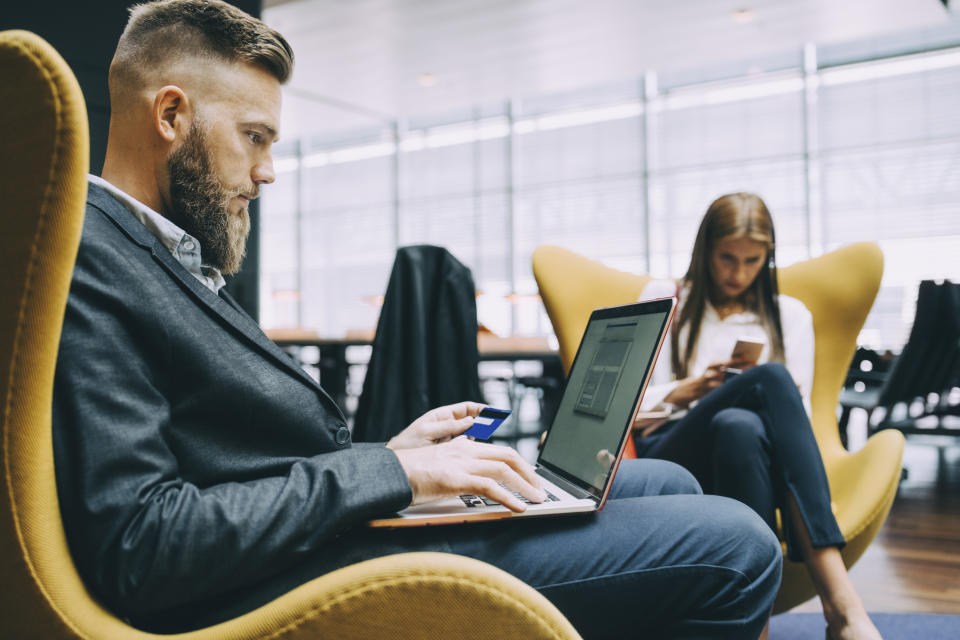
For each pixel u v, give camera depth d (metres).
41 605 0.62
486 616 0.70
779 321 1.94
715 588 0.85
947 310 3.67
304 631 0.66
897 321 8.11
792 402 1.48
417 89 8.98
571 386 1.24
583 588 0.83
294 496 0.72
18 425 0.59
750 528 0.87
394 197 11.28
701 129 9.12
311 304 12.05
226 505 0.68
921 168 8.04
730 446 1.44
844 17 6.96
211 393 0.76
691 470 1.64
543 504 0.86
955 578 2.33
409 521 0.78
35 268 0.58
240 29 0.91
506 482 0.84
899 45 8.10
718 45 7.65
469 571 0.70
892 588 2.23
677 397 1.85
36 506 0.61
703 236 1.99
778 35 7.38
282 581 0.75
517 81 8.71
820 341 2.03
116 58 0.91
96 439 0.64
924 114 8.02
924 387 4.12
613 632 0.86
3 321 0.58
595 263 2.20
